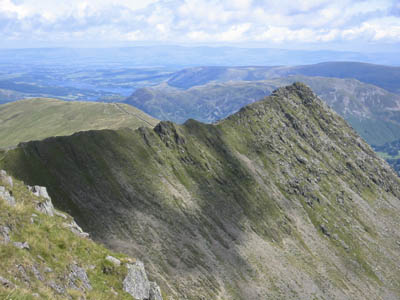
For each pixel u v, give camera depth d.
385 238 191.00
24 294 18.42
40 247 25.77
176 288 91.62
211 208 137.75
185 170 150.38
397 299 148.25
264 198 163.50
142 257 95.44
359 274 152.50
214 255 115.19
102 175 116.69
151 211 115.88
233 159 176.25
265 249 133.25
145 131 153.75
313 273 135.75
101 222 100.56
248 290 108.31
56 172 106.94
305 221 168.00
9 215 26.19
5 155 103.38
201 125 186.88
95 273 29.42
